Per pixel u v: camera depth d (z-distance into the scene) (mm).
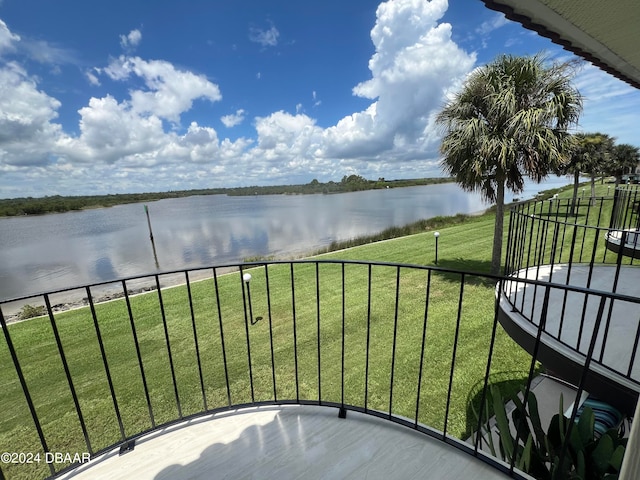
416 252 10359
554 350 2068
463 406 2973
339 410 1718
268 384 3561
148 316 5906
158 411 3180
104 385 3674
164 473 1396
